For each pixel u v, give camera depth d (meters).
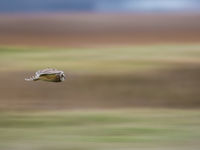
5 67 30.75
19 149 15.06
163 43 45.16
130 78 30.58
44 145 15.60
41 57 35.47
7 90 25.30
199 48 40.97
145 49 40.94
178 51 39.28
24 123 18.12
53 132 16.77
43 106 21.94
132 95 27.36
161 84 29.36
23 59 34.56
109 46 42.91
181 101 25.27
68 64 33.38
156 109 22.69
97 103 24.69
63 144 15.45
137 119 19.31
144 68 32.38
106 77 30.09
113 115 20.16
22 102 22.78
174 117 19.66
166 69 32.34
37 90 25.39
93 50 40.44
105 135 16.45
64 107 22.39
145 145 15.52
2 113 19.97
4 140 16.02
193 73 31.53
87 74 30.30
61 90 25.98
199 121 18.62
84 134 16.48
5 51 38.03
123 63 34.16
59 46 42.78
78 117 19.67
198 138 15.76
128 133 16.66
